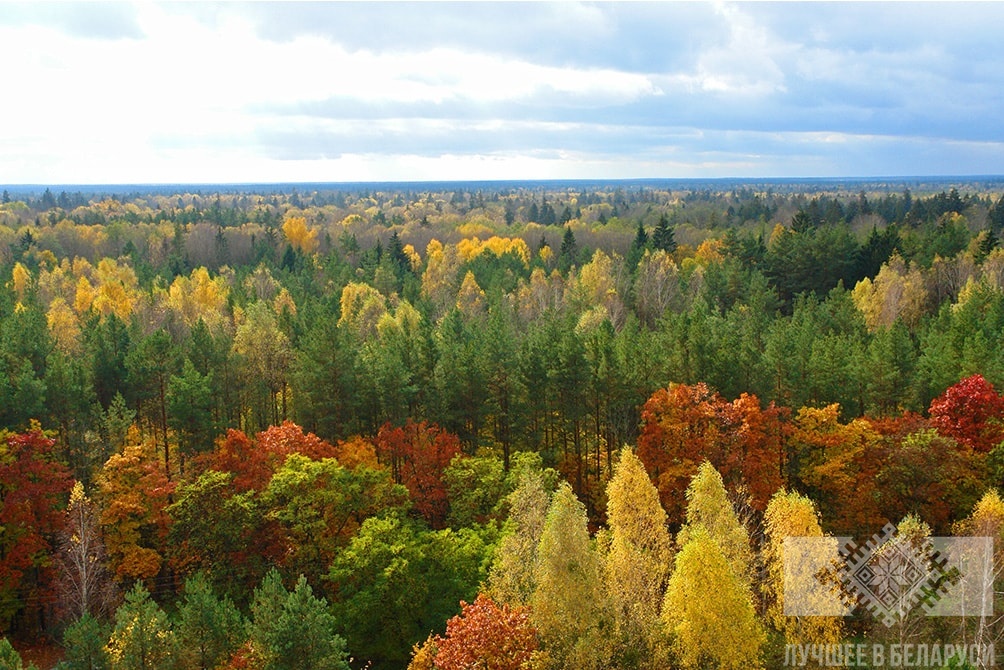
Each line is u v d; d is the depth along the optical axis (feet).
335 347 197.06
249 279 408.46
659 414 172.76
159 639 106.73
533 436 197.57
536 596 100.01
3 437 156.56
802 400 191.21
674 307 349.41
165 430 187.73
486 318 328.08
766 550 105.40
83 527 136.36
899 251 404.57
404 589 136.15
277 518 146.30
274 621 109.09
